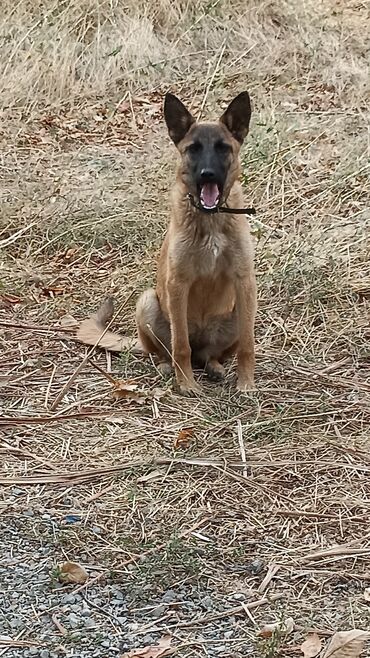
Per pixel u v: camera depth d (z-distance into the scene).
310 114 4.81
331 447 2.47
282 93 5.09
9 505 2.25
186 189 2.79
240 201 2.83
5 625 1.89
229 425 2.58
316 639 1.83
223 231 2.77
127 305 3.34
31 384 2.81
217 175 2.72
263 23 5.67
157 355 3.02
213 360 3.01
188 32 5.59
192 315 2.91
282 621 1.88
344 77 5.13
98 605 1.94
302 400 2.71
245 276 2.79
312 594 1.97
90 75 5.27
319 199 3.99
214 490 2.30
